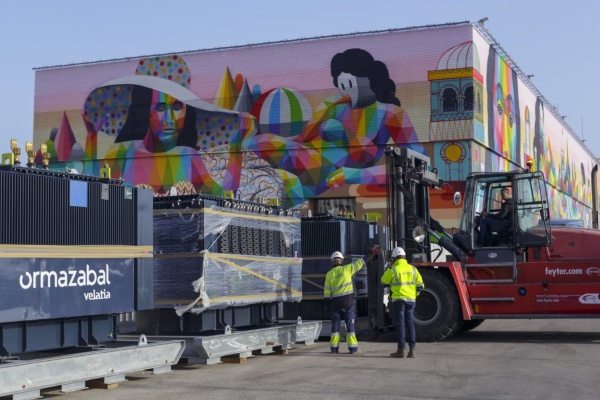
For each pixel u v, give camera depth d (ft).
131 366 34.45
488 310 51.90
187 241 40.01
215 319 41.60
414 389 32.89
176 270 40.04
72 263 32.58
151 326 41.34
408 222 54.54
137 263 36.35
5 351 29.78
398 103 113.91
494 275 52.95
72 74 134.31
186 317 40.75
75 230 32.86
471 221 53.47
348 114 116.57
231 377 36.47
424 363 41.04
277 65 121.49
